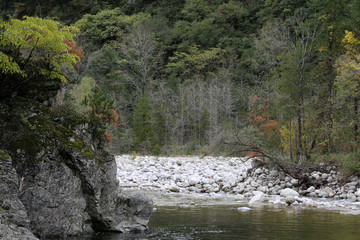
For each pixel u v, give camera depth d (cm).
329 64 2384
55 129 795
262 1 6438
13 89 866
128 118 4569
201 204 1284
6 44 876
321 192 1593
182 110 4428
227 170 2184
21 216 611
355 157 1711
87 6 7325
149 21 6506
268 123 2672
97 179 813
